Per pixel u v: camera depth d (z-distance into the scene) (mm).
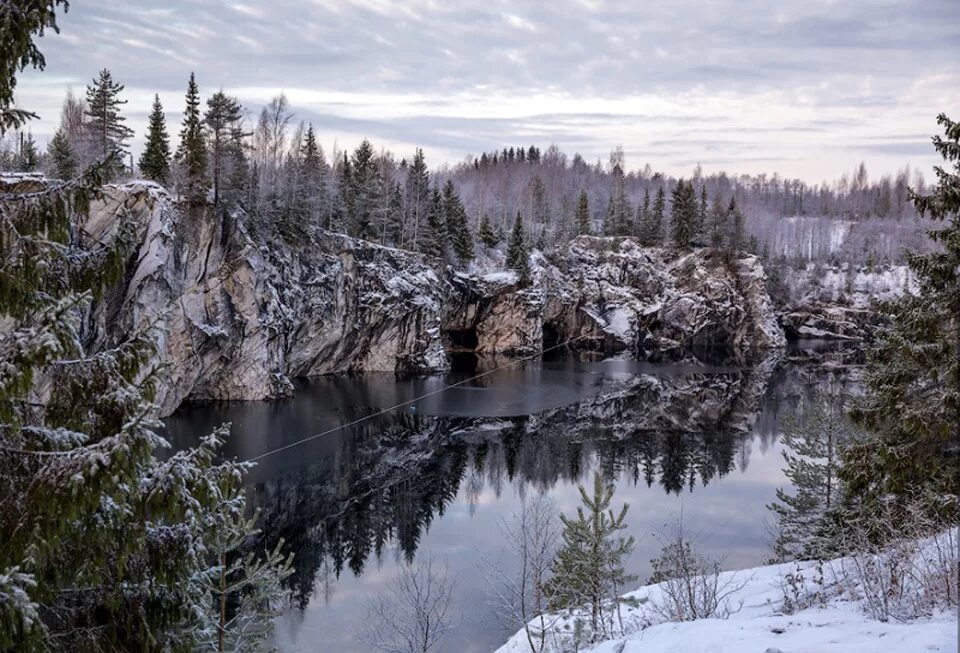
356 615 21516
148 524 7957
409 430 46938
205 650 12273
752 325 108438
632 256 110688
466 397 59062
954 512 13094
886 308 16375
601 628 12633
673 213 117875
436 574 24391
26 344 6137
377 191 81688
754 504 34562
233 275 51062
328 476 36188
